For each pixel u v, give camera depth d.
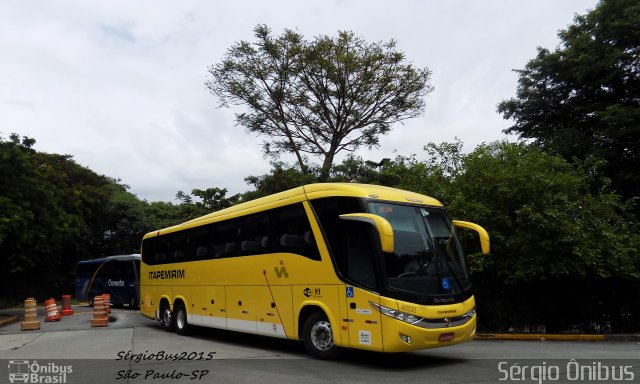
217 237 12.90
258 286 11.07
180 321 14.38
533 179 13.87
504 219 13.84
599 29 20.66
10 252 30.75
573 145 20.31
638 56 19.19
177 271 14.80
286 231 10.43
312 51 26.62
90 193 39.47
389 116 28.53
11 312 27.19
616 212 16.61
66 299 23.94
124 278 29.23
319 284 9.47
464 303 8.98
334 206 9.43
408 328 8.16
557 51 22.30
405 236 8.88
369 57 26.67
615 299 15.28
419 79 27.78
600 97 21.72
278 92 27.75
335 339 9.07
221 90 28.06
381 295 8.34
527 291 15.10
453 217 14.24
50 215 30.30
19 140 31.12
